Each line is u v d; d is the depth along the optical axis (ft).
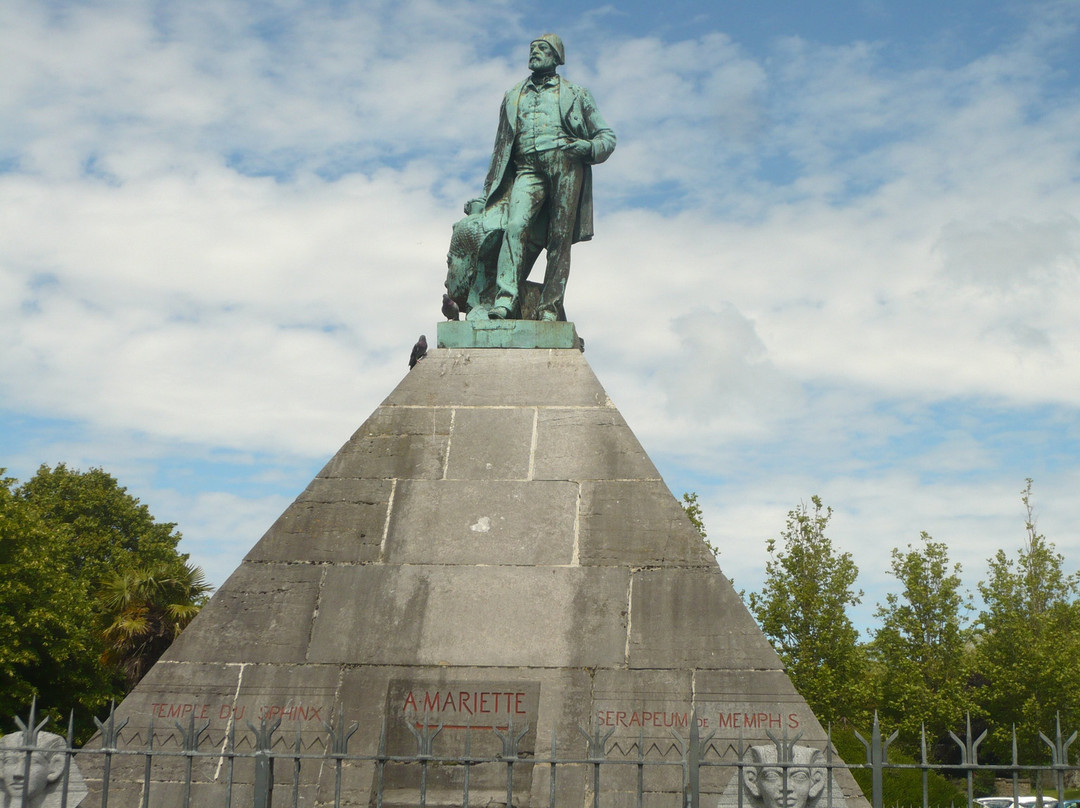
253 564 30.68
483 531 30.94
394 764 28.17
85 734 93.15
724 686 28.19
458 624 29.53
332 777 27.94
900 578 79.77
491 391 33.73
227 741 28.22
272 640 29.53
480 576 30.19
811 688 77.87
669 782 27.32
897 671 78.18
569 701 28.32
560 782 27.63
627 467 31.71
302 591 30.25
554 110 38.52
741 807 20.90
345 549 30.86
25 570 89.15
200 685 28.96
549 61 39.22
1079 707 71.36
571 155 38.04
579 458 32.04
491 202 39.09
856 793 26.96
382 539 30.94
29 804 22.99
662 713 28.02
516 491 31.55
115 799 27.76
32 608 88.94
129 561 122.11
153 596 90.22
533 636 29.25
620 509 31.01
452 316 36.42
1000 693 73.61
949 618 77.56
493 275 38.34
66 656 88.69
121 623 87.71
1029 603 77.30
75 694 91.35
